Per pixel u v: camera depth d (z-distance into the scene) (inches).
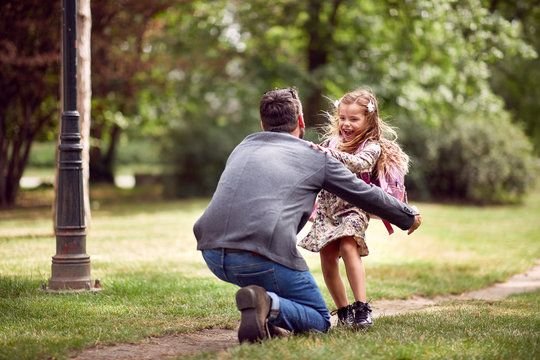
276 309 128.0
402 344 132.8
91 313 174.2
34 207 645.3
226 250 129.0
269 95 143.5
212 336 155.3
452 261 340.8
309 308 136.3
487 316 175.0
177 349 140.4
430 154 795.4
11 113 653.9
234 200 129.9
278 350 122.3
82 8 346.0
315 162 135.8
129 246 346.9
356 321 148.3
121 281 226.4
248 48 724.0
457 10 605.9
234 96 781.9
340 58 684.7
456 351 127.7
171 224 483.5
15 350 130.0
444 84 689.6
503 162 780.0
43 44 521.3
